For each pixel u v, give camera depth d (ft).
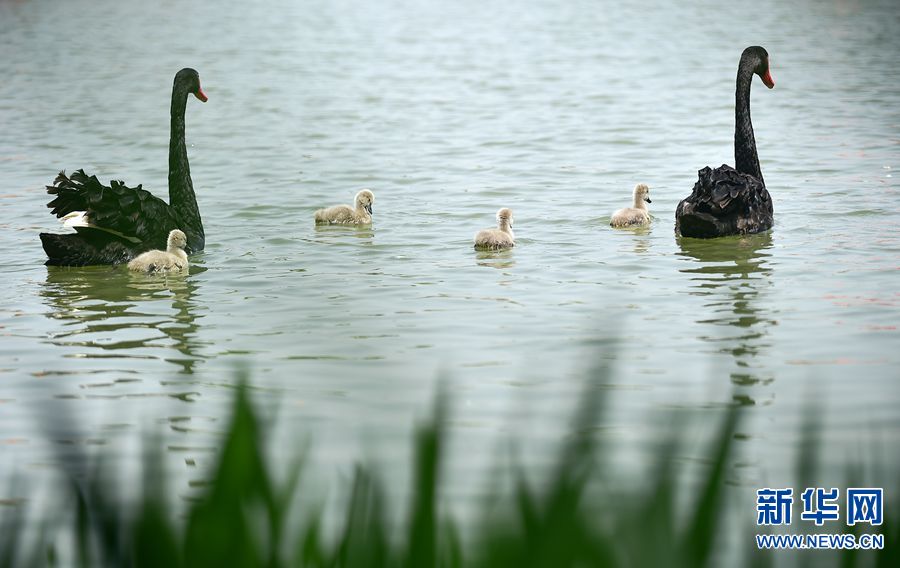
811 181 68.54
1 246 55.26
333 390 33.73
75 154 83.35
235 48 153.48
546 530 8.97
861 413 31.19
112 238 50.67
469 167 76.28
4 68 135.95
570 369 35.55
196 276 48.96
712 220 53.31
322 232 57.72
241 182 72.13
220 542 9.32
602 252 52.13
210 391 34.09
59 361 37.35
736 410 9.80
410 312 42.52
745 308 42.14
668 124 92.94
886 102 100.94
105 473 26.48
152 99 111.24
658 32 163.32
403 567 9.47
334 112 101.76
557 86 115.44
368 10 205.67
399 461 27.81
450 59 138.21
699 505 9.32
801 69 123.75
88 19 196.13
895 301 42.55
